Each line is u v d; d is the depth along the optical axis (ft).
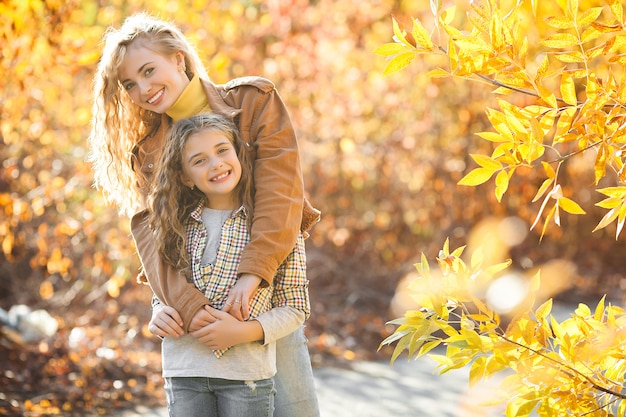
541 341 10.80
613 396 11.30
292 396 12.32
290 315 11.73
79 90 31.30
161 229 11.77
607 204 10.63
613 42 10.51
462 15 38.06
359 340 34.45
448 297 10.75
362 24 43.21
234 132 11.89
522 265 48.39
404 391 24.93
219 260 11.55
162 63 12.47
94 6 30.94
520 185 45.01
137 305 35.09
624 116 10.87
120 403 23.09
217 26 35.17
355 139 46.06
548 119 10.81
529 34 26.78
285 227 11.52
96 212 28.84
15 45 23.65
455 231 47.06
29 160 29.01
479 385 24.80
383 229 48.52
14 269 35.47
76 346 28.27
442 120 46.21
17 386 23.62
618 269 51.70
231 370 11.25
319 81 41.50
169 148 11.81
